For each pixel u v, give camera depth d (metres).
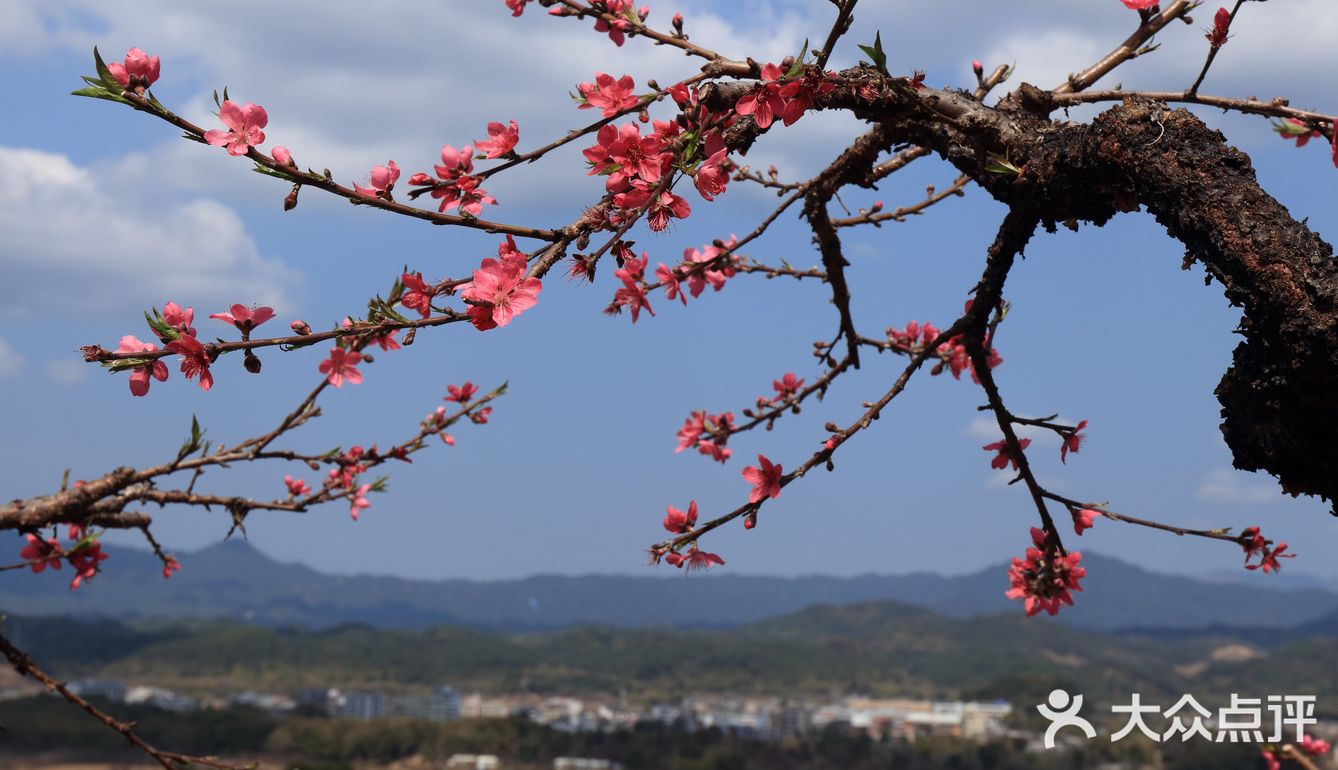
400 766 98.94
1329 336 2.19
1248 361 2.42
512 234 2.41
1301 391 2.26
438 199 2.48
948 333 3.48
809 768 104.88
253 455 3.79
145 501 3.65
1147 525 3.60
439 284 2.45
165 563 3.89
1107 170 2.64
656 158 2.39
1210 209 2.41
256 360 2.36
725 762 106.88
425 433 4.41
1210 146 2.50
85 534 3.62
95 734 90.62
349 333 2.33
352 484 4.36
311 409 3.85
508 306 2.32
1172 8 3.23
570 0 2.92
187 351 2.32
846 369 4.76
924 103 2.81
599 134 2.35
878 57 2.46
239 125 2.25
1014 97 3.09
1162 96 2.71
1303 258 2.27
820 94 2.58
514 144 2.50
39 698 104.44
